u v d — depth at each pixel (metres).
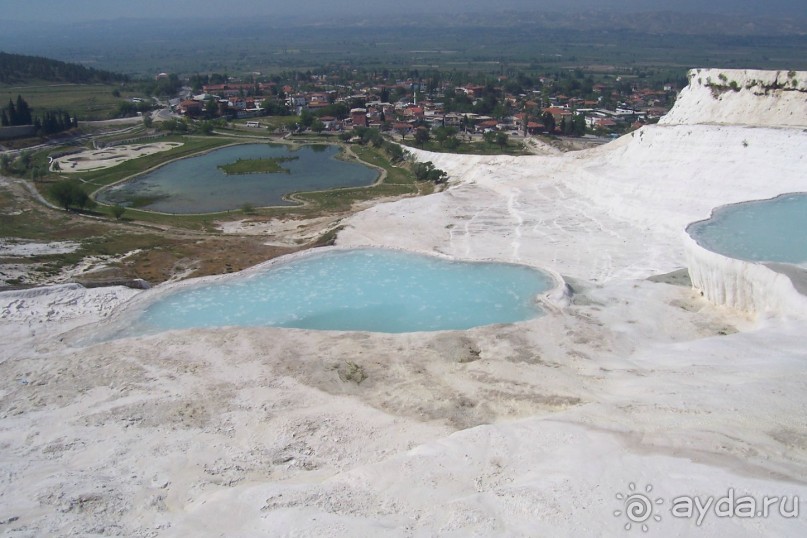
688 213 53.22
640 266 46.22
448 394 26.05
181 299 38.84
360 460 22.09
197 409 25.95
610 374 26.48
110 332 34.84
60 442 23.72
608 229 55.94
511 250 52.19
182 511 19.41
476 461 20.08
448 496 18.34
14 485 20.81
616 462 18.59
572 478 18.00
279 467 21.94
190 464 22.16
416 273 41.91
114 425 24.94
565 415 22.38
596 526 15.90
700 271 34.56
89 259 56.19
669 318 32.75
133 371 29.38
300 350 30.84
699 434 19.53
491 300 37.47
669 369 26.08
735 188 53.56
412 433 23.47
